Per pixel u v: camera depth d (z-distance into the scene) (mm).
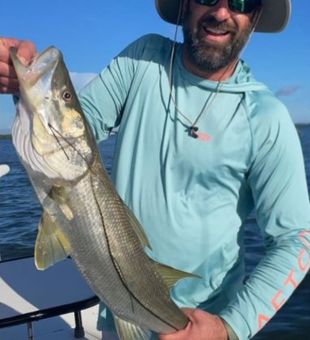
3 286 833
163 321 635
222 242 707
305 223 700
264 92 728
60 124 548
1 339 885
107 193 582
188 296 707
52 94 542
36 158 544
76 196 562
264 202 705
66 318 962
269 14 774
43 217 554
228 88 697
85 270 578
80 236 569
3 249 2201
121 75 727
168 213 686
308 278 1828
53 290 807
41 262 552
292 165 695
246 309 651
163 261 693
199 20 690
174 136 692
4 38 531
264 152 694
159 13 795
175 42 728
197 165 689
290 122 713
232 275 731
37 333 906
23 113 536
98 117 726
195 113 696
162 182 689
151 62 722
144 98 710
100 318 747
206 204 698
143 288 615
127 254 597
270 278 664
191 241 691
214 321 640
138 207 694
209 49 686
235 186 711
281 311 1601
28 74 530
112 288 598
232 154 693
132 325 630
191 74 704
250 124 694
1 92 546
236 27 689
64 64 556
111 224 583
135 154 701
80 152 560
